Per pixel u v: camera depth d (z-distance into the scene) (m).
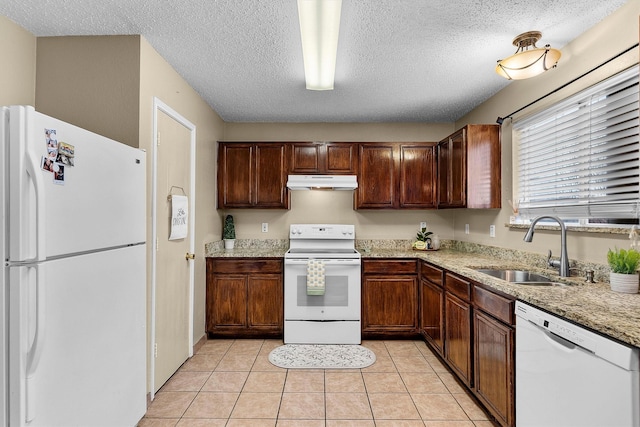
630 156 1.74
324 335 3.24
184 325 2.78
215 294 3.33
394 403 2.20
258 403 2.20
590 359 1.20
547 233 2.32
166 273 2.44
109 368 1.58
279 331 3.32
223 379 2.52
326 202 3.96
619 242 1.79
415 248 3.69
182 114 2.71
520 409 1.63
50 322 1.23
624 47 1.75
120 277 1.67
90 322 1.44
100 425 1.51
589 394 1.21
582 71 2.02
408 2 1.75
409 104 3.30
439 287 2.77
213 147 3.52
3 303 1.14
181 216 2.61
